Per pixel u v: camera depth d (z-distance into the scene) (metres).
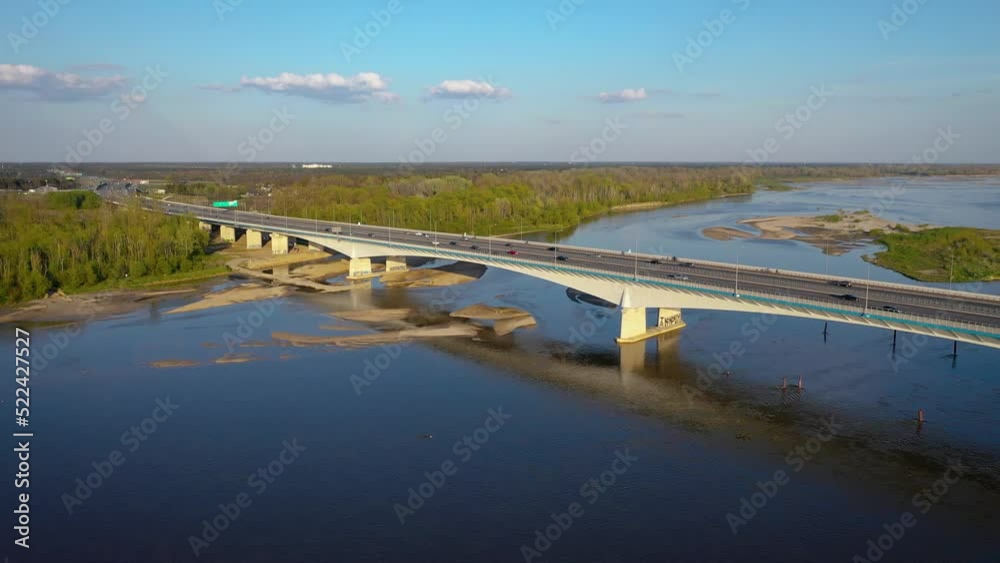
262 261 182.50
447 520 58.56
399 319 122.25
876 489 62.72
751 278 107.75
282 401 83.38
